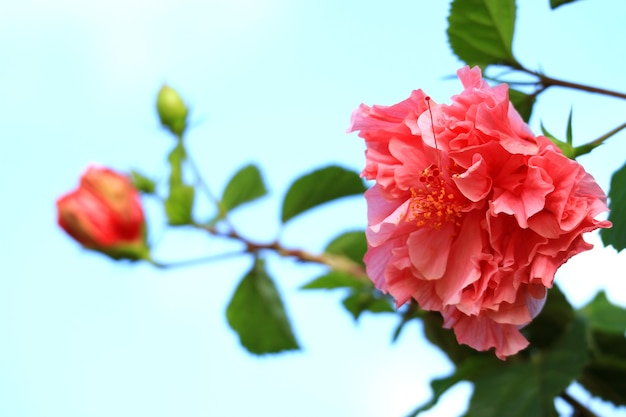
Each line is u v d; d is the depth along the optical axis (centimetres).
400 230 107
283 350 122
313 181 120
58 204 117
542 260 104
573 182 103
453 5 111
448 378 117
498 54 111
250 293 121
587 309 119
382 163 107
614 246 106
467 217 106
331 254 120
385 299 119
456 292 106
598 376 119
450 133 105
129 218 117
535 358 117
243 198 121
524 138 105
